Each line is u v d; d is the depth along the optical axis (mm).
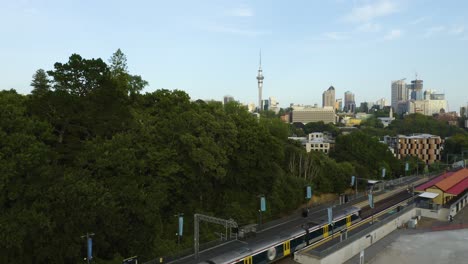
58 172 39219
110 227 40062
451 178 95562
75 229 37656
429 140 173000
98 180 43812
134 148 51500
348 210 68500
